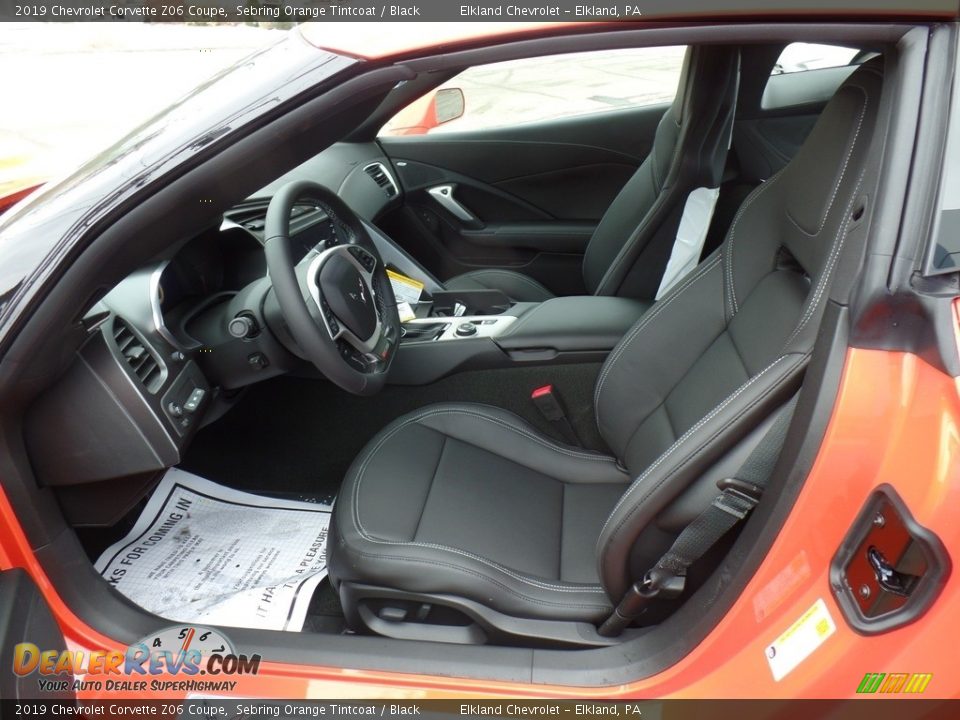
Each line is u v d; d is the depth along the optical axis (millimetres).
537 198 2559
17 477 1028
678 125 1761
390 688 990
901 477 774
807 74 2318
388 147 2516
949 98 766
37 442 1101
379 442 1457
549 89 2436
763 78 2191
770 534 879
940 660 767
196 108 990
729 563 946
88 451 1130
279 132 920
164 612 1348
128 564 1453
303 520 1596
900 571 772
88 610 1086
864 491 805
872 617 794
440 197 2531
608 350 1608
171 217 999
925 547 752
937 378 777
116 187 951
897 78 794
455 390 1716
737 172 2342
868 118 940
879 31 779
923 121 773
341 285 1335
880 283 778
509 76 2396
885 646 793
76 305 971
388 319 1519
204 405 1332
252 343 1410
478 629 1197
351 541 1226
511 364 1659
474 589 1148
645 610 1115
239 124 920
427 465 1398
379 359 1418
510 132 2498
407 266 2168
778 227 1156
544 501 1383
